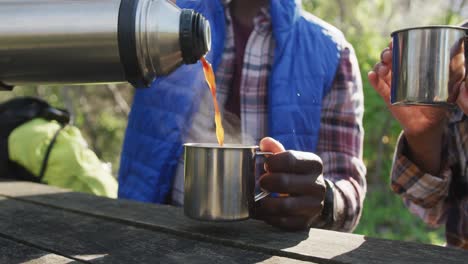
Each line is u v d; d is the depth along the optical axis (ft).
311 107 5.25
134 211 4.16
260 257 3.01
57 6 2.76
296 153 3.47
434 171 4.66
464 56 3.25
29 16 2.74
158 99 5.48
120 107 21.24
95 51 2.75
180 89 5.39
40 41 2.74
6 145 6.94
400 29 3.29
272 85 5.31
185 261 2.93
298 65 5.35
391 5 22.79
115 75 2.87
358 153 5.32
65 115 7.47
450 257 2.94
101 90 22.63
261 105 5.49
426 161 4.58
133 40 2.71
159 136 5.40
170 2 3.01
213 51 5.40
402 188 4.85
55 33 2.73
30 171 6.91
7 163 6.90
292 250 3.06
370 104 15.03
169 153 5.32
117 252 3.11
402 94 3.28
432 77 3.18
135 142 5.68
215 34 5.44
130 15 2.71
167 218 3.90
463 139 4.66
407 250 3.06
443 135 4.71
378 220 14.52
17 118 7.09
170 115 5.37
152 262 2.92
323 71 5.33
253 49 5.51
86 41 2.73
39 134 6.97
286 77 5.28
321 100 5.30
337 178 5.06
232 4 5.69
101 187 7.24
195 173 3.34
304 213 3.43
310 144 5.21
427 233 13.87
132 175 5.66
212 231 3.50
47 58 2.78
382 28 22.31
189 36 2.77
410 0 23.61
